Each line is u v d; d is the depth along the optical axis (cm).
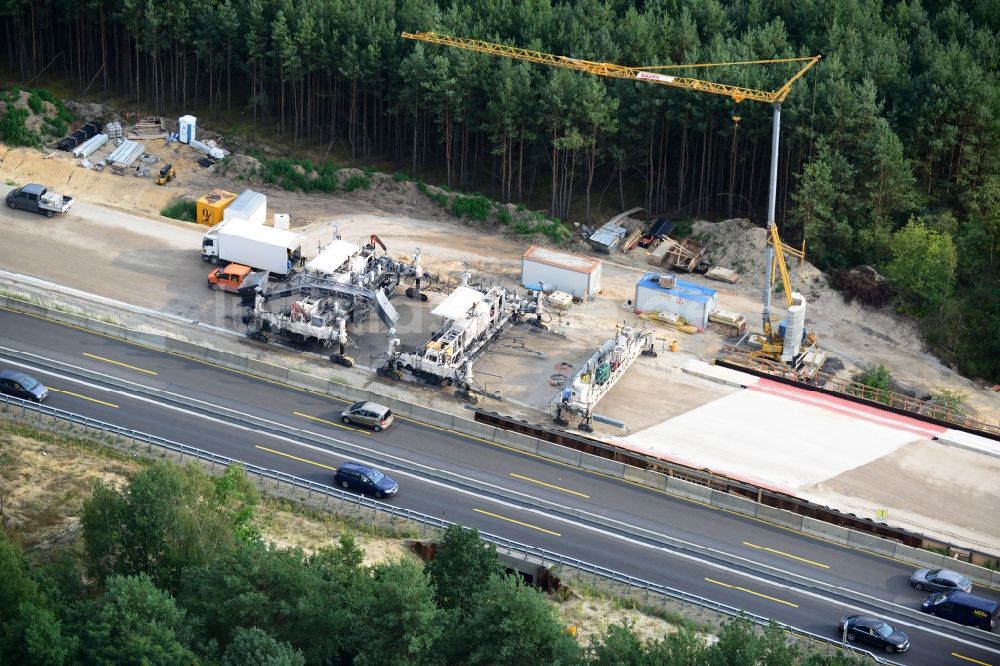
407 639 8212
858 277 15688
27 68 19700
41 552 9812
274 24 17800
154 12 18275
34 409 11875
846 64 16988
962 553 11144
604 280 15800
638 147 17275
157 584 8988
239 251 15012
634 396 13312
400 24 18050
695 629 9019
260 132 18788
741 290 15838
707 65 16300
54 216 16012
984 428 13400
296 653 8044
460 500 11412
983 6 18500
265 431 12194
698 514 11488
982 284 15525
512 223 16925
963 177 16438
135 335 13462
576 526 11188
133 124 18625
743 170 17250
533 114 17000
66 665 7844
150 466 10262
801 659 9069
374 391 13050
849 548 11169
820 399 13450
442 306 13550
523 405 13038
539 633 8162
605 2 18788
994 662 9762
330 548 9300
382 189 17575
